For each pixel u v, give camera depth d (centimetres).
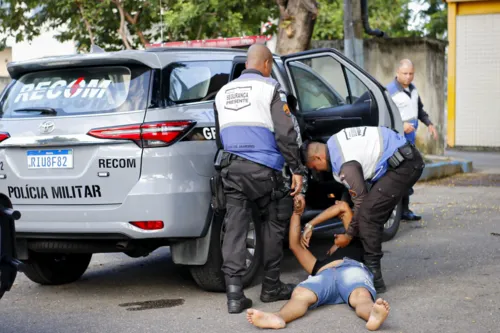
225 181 532
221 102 538
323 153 557
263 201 539
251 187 528
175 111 546
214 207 538
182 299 575
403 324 491
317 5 1140
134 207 530
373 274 563
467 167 1487
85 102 556
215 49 625
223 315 525
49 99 569
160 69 554
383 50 1535
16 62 583
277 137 523
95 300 583
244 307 536
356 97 752
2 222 410
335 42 1531
